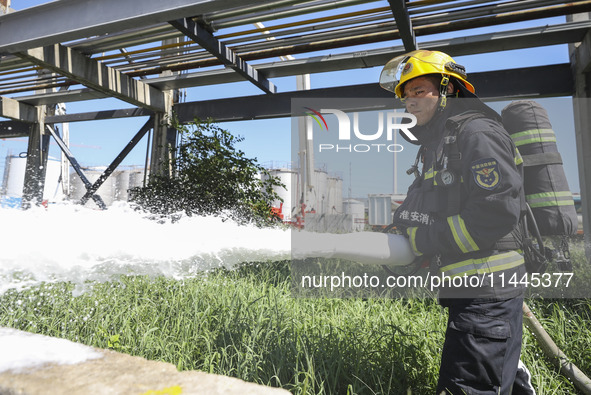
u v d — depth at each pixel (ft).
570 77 23.80
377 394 6.99
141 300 12.47
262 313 10.41
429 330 9.78
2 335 2.47
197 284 14.19
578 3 18.97
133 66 28.14
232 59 24.64
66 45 25.70
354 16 20.47
